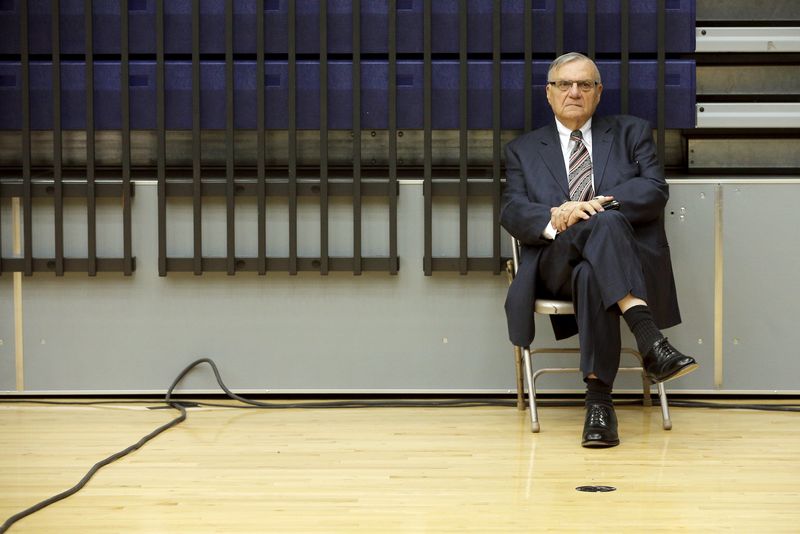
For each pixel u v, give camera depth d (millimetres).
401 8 5977
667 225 5941
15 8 6008
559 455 4746
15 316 6035
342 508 3932
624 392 5969
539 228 5207
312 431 5262
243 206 5988
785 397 6082
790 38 6273
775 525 3709
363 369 6016
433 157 6395
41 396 6074
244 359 6023
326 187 5922
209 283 6004
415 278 5992
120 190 5961
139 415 5652
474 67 5965
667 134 6496
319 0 5938
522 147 5617
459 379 6008
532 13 5965
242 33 5977
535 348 5914
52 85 5996
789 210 5930
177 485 4258
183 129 5996
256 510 3908
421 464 4590
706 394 6016
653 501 4008
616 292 4824
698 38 6250
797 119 6246
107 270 5949
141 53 6020
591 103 5574
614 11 5969
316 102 5980
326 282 5996
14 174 6328
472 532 3648
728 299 5965
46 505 3965
